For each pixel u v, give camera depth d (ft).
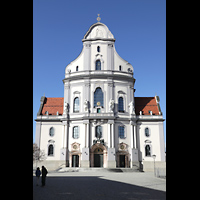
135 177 128.57
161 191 77.20
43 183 82.74
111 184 92.48
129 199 60.18
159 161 199.72
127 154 196.65
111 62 213.25
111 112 198.80
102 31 219.82
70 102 208.54
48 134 205.77
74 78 210.18
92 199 59.00
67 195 64.39
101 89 206.08
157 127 207.41
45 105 222.89
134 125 203.31
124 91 209.77
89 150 191.52
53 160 199.62
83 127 197.06
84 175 137.39
